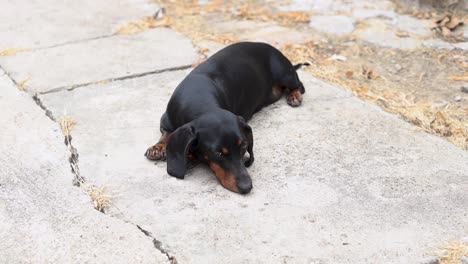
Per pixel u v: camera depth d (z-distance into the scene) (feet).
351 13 8.73
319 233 5.35
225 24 8.55
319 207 5.56
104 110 6.68
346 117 6.56
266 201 5.61
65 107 6.73
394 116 6.60
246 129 5.73
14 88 7.05
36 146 6.18
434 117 6.65
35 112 6.64
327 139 6.26
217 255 5.19
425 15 8.58
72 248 5.25
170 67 7.43
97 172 5.89
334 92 6.99
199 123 5.68
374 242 5.28
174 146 5.74
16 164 5.98
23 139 6.27
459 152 6.13
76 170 5.91
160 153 5.98
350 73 7.38
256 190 5.71
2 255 5.21
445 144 6.23
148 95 6.93
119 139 6.27
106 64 7.52
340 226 5.40
